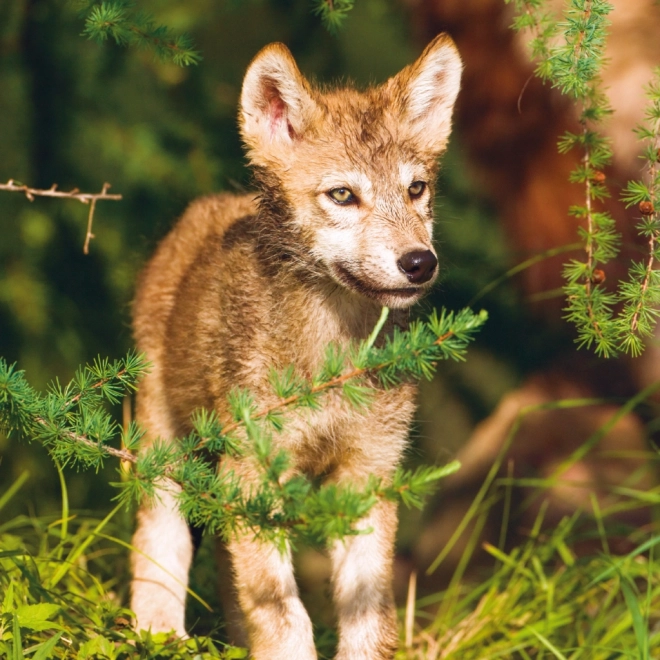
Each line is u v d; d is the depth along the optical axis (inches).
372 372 230.7
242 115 310.7
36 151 486.6
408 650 330.3
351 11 547.2
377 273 288.4
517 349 504.4
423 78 320.5
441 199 476.4
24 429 229.6
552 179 436.8
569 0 290.2
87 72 488.4
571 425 446.9
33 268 486.6
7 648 236.2
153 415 360.8
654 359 442.6
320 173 302.4
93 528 361.7
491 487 448.8
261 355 297.7
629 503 376.5
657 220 270.1
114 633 275.0
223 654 286.8
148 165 490.3
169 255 379.6
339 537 195.0
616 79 377.1
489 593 348.5
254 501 207.5
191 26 510.3
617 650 301.9
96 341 496.4
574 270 284.2
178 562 339.6
